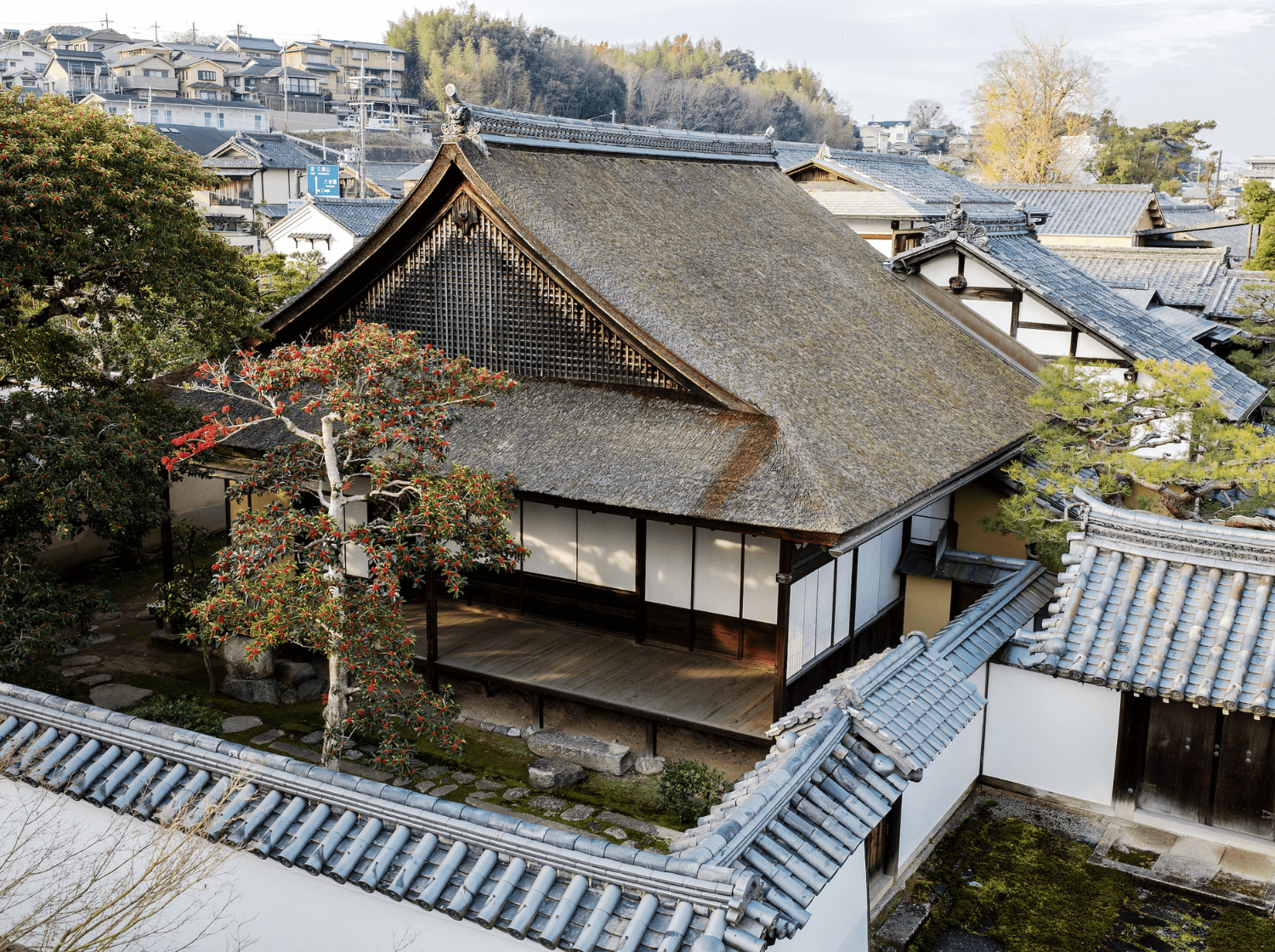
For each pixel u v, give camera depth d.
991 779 10.37
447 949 6.44
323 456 10.62
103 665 14.59
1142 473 11.75
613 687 11.66
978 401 14.60
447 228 13.37
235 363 14.39
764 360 12.22
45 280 12.62
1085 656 9.06
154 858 6.82
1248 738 9.02
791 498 9.80
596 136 15.66
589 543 13.12
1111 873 8.84
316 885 6.82
